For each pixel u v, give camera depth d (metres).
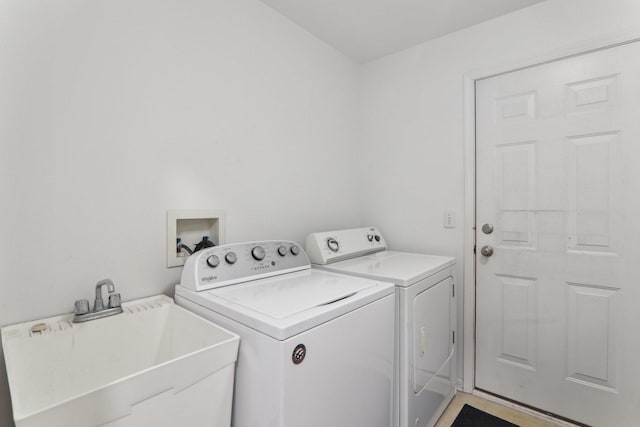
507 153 1.82
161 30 1.28
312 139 2.03
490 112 1.87
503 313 1.83
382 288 1.22
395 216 2.27
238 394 0.94
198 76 1.41
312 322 0.90
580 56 1.59
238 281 1.27
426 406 1.50
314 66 2.04
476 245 1.93
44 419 0.59
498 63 1.82
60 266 1.04
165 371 0.75
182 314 1.12
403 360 1.31
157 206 1.28
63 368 0.94
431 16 1.82
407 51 2.20
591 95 1.56
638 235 1.46
